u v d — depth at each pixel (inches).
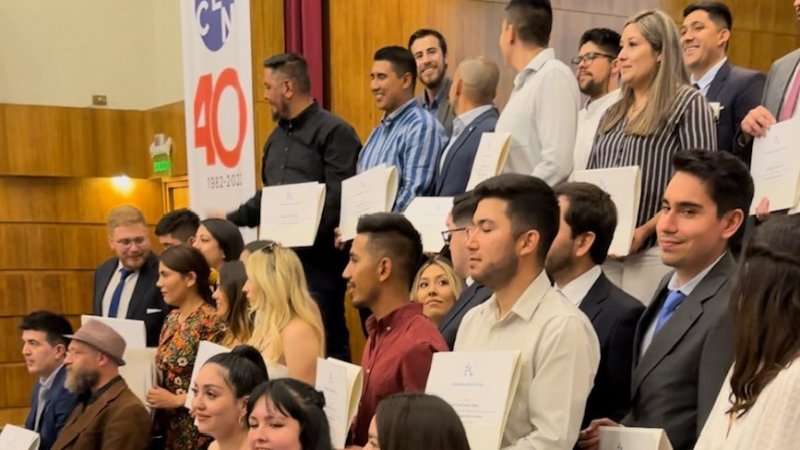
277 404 75.4
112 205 284.4
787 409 47.5
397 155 131.8
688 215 71.0
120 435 116.6
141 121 287.7
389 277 84.0
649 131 96.0
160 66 285.3
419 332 80.5
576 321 66.4
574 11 214.2
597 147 103.3
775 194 86.0
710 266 71.5
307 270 134.1
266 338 101.9
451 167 127.4
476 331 73.0
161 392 120.6
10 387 264.5
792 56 103.7
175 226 161.3
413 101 136.0
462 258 92.7
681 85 96.7
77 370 121.3
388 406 54.9
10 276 267.9
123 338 126.9
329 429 77.5
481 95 131.7
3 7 269.1
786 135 86.4
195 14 184.2
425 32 167.0
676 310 71.2
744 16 238.2
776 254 51.0
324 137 137.9
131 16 287.6
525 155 114.1
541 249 68.7
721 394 56.7
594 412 80.3
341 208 125.7
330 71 204.4
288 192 129.3
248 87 171.5
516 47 119.2
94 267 281.0
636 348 77.3
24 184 271.7
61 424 134.3
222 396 92.0
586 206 81.0
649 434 60.7
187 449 119.8
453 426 53.8
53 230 275.1
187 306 129.2
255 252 105.3
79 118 278.1
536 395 65.0
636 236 93.6
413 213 113.8
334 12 203.9
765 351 50.4
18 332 267.6
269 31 195.9
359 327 187.8
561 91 112.6
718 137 122.7
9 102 269.6
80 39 280.7
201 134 185.5
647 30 97.3
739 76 125.1
